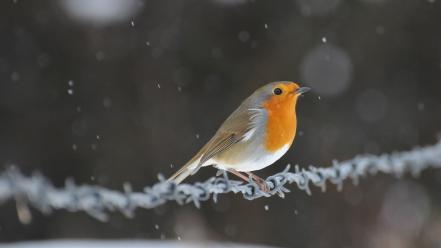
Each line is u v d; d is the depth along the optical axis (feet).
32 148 47.37
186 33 46.42
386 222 48.24
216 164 23.54
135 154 46.88
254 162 22.88
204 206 47.96
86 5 45.29
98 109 47.06
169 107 46.98
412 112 48.55
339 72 47.16
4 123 47.16
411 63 48.26
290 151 47.14
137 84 46.96
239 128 22.76
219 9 46.24
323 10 46.47
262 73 46.83
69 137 47.16
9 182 10.62
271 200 48.19
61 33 46.42
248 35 46.70
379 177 48.42
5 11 46.42
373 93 47.96
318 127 47.37
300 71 46.83
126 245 37.93
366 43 47.26
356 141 47.65
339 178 22.45
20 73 47.01
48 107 47.14
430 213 48.78
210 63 46.98
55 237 48.73
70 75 46.96
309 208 48.16
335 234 47.80
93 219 48.44
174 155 46.70
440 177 48.85
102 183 46.80
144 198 13.48
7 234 48.91
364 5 46.73
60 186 47.44
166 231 47.78
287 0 46.55
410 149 48.49
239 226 47.60
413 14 47.42
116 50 46.47
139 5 45.88
